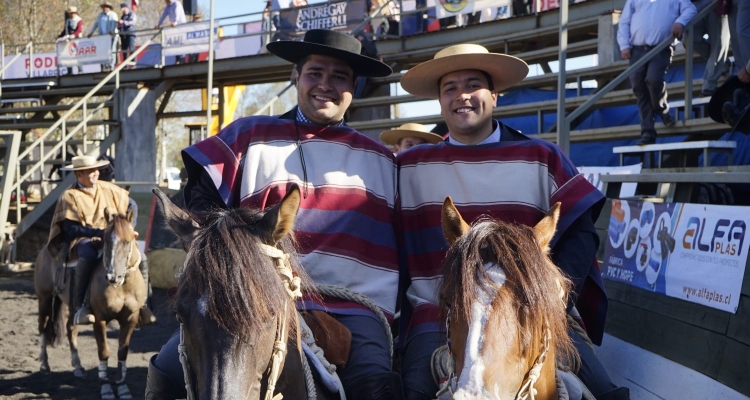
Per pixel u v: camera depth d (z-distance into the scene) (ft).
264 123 11.34
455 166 11.62
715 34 25.71
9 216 57.06
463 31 41.11
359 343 10.15
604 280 15.70
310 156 11.18
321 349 9.55
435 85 12.66
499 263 8.18
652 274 13.79
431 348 10.32
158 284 38.83
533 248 8.27
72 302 24.81
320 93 11.30
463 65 11.71
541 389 8.46
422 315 11.03
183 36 54.95
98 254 24.52
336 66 11.34
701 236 12.41
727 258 11.62
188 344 7.79
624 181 16.28
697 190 15.05
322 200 10.94
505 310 7.78
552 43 40.42
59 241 26.18
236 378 7.34
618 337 14.83
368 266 11.03
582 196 11.07
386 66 11.44
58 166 61.26
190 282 7.74
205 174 11.14
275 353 7.91
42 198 55.01
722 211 11.94
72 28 67.31
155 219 39.17
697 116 28.04
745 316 11.00
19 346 30.14
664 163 25.31
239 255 7.73
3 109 64.49
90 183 26.99
